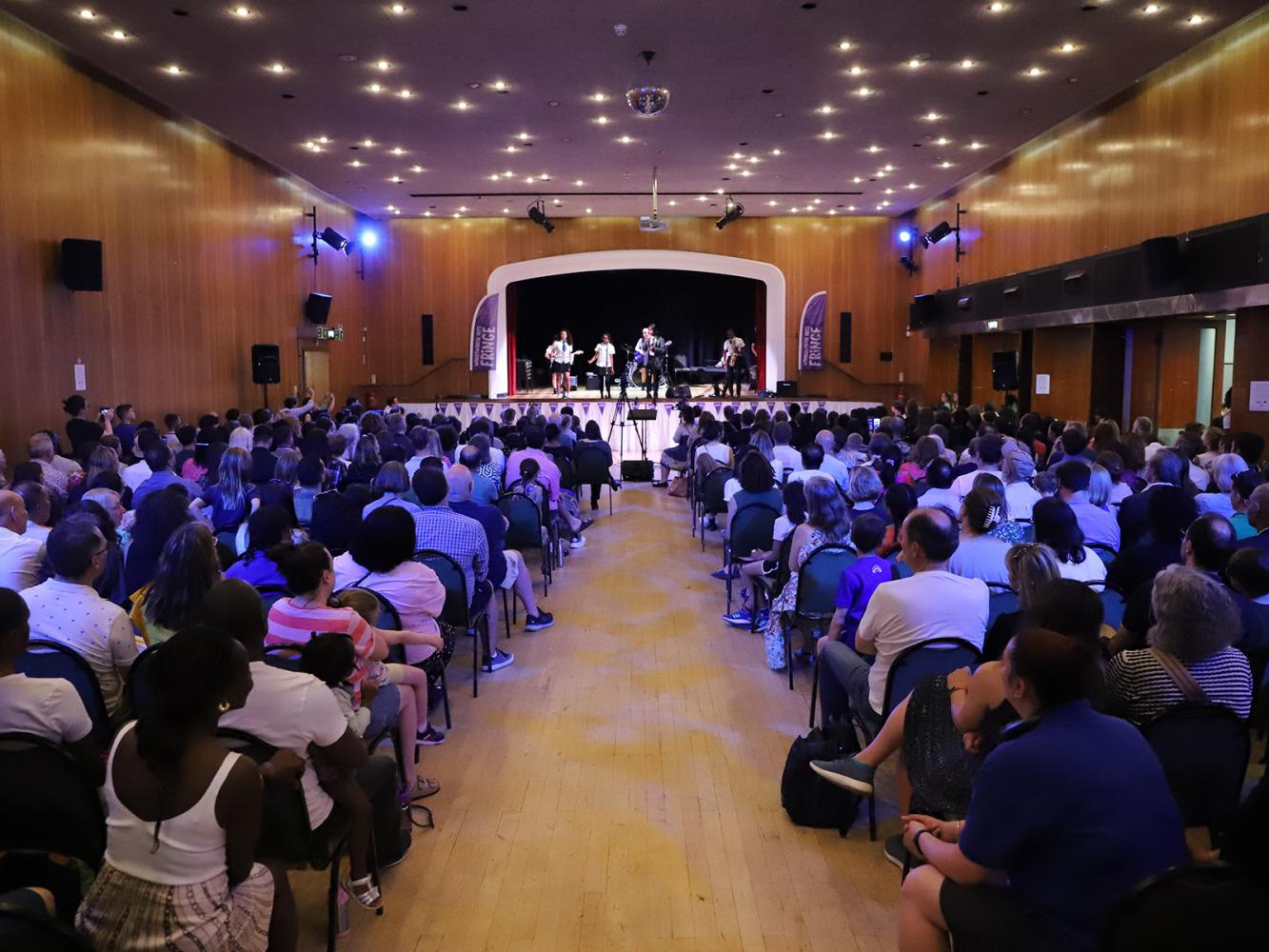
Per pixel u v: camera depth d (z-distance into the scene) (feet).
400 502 19.33
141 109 40.19
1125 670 10.12
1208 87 36.06
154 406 41.32
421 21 31.76
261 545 14.07
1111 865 6.61
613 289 90.33
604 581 27.22
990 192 57.52
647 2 30.32
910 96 41.27
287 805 9.02
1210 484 22.48
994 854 6.88
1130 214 41.88
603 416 66.33
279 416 38.09
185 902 7.21
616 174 58.03
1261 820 5.66
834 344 75.82
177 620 11.21
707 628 22.44
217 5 30.07
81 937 5.87
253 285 52.42
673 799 13.78
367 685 11.38
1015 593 13.47
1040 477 19.53
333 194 64.23
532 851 12.28
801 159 53.98
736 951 10.23
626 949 10.25
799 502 19.20
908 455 28.99
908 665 11.77
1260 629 11.73
